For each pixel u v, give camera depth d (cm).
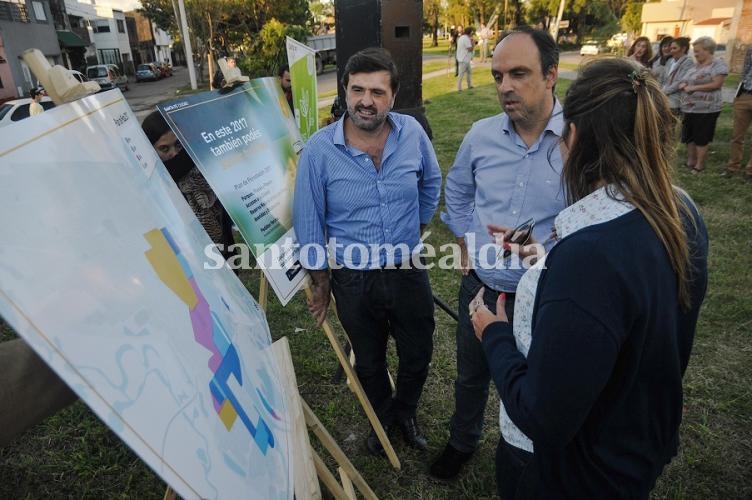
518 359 112
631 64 98
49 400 89
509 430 128
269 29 1984
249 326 129
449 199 209
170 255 100
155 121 249
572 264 91
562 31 3566
